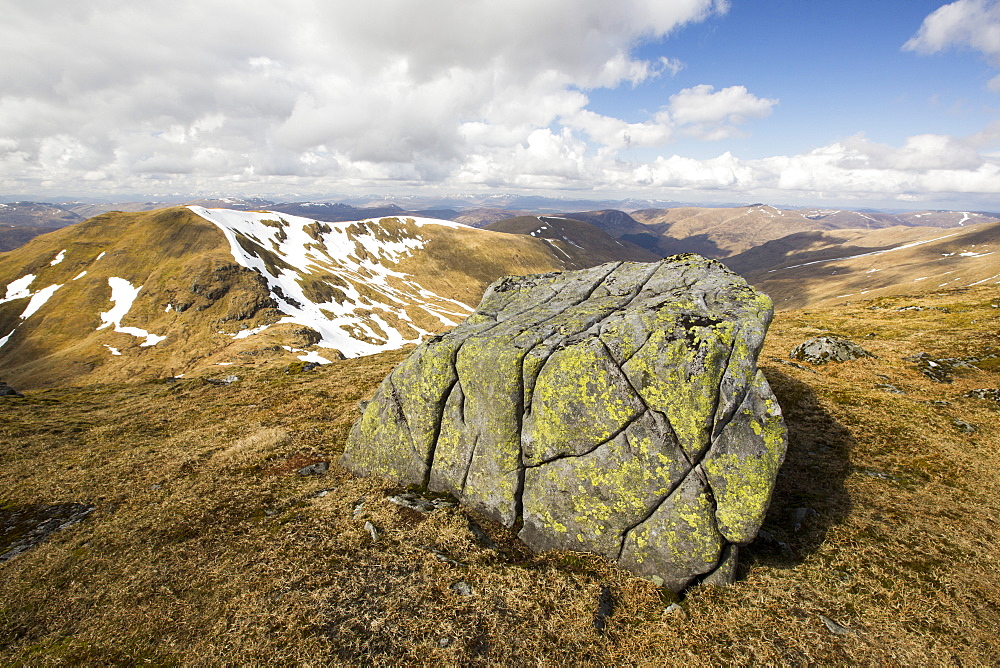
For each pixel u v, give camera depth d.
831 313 60.38
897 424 24.02
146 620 12.54
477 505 17.06
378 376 39.06
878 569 14.02
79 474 22.67
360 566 14.23
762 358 36.12
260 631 11.86
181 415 33.06
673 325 14.73
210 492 19.67
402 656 11.10
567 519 15.16
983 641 11.40
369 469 20.09
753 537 12.84
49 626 12.57
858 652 11.25
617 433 14.52
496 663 10.95
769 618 12.25
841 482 19.14
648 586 13.48
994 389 27.52
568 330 16.81
